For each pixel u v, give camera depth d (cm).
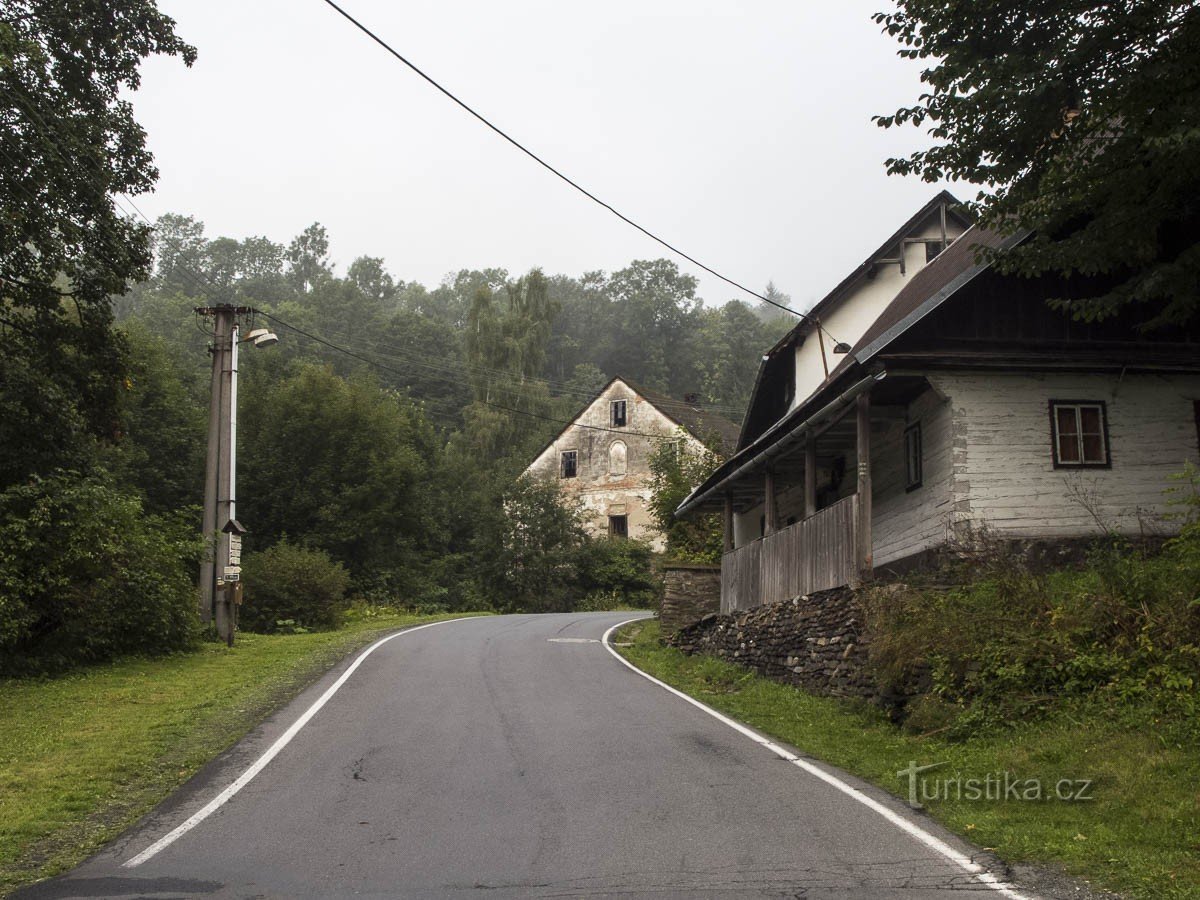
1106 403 1578
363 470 4647
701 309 9838
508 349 6334
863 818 797
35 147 1812
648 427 5516
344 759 1044
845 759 1042
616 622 3134
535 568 4966
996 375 1559
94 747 1123
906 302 2084
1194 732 896
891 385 1600
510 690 1563
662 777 953
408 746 1111
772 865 670
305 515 4569
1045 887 627
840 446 1989
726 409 7569
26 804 881
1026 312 1562
